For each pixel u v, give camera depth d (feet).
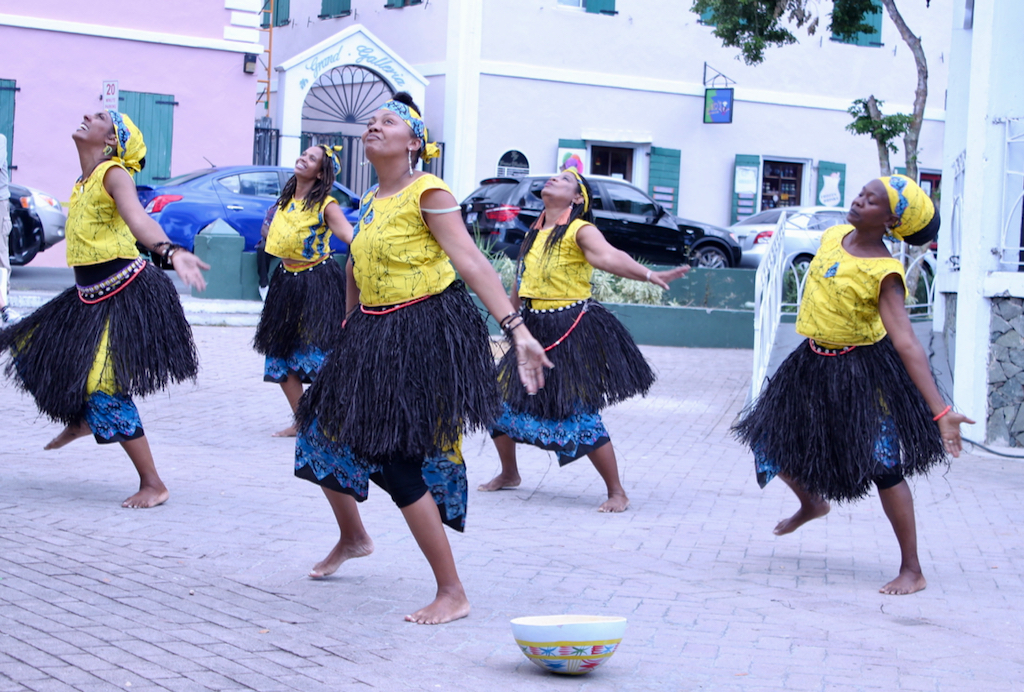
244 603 13.14
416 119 12.56
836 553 17.67
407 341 12.18
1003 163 27.66
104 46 62.28
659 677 11.46
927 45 83.20
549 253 19.71
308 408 12.91
